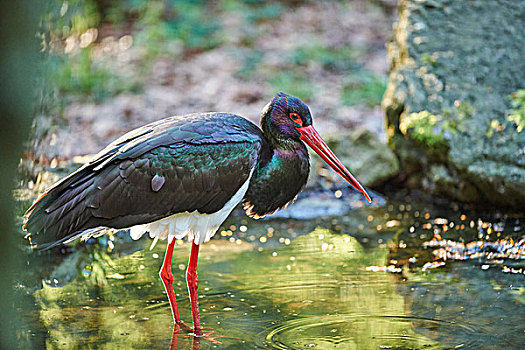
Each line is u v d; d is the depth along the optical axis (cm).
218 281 890
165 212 745
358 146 1388
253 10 2420
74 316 770
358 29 2333
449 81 1277
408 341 671
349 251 1023
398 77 1323
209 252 1038
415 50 1321
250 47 2180
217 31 2273
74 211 699
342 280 878
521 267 895
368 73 1992
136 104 1794
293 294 830
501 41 1268
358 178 1359
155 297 838
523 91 1168
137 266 973
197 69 2027
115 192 712
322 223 1210
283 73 2003
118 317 768
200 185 750
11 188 286
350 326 718
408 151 1327
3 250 293
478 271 888
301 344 675
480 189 1189
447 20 1314
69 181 709
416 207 1280
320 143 820
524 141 1138
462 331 691
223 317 760
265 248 1056
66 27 2042
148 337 705
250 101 1825
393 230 1134
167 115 1741
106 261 1002
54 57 1828
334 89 1897
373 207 1294
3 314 303
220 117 790
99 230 730
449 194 1261
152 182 725
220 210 787
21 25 270
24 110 277
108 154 725
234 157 766
